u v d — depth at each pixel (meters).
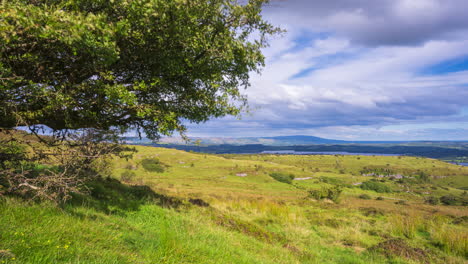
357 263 8.95
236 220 11.73
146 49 6.82
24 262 2.84
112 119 7.52
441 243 11.18
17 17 4.07
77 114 6.56
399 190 115.00
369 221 15.53
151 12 5.90
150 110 6.88
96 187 10.02
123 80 7.60
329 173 160.50
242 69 8.86
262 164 144.75
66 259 3.24
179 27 6.56
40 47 5.31
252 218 14.48
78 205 7.06
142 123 8.56
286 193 57.50
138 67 7.68
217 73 8.30
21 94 5.16
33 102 5.32
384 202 31.50
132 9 5.71
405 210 20.48
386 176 175.25
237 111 8.68
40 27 4.34
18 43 4.95
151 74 7.64
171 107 8.17
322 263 8.68
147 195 12.60
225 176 99.88
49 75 5.91
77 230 4.45
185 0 6.18
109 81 6.71
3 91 4.71
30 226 3.91
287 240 10.95
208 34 7.77
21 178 5.43
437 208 25.36
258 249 8.48
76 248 3.64
